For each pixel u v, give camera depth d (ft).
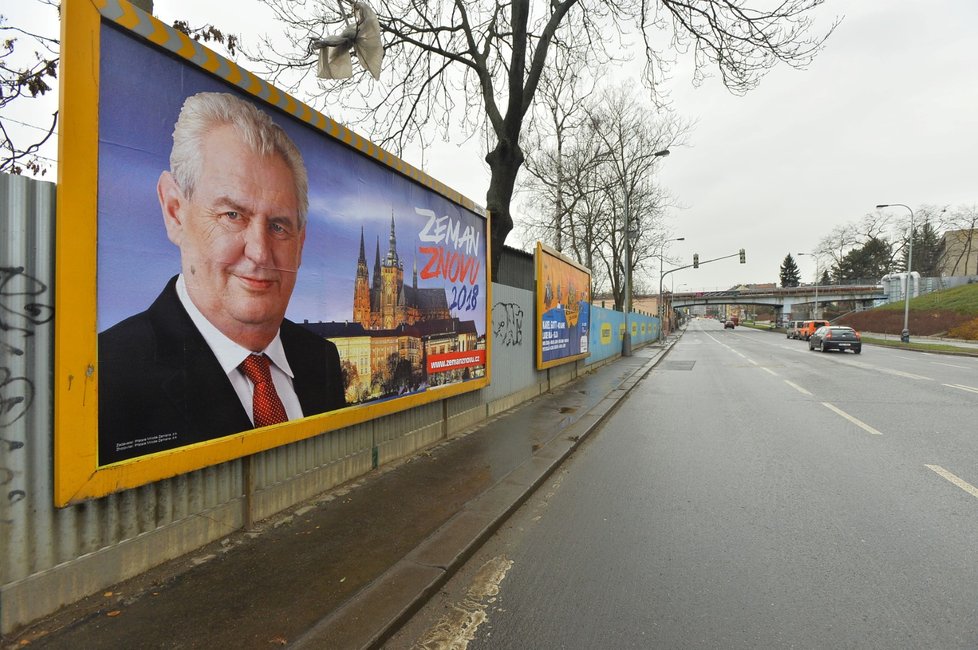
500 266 34.06
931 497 16.25
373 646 8.53
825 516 14.73
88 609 9.00
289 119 13.37
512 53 31.94
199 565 10.82
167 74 10.19
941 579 11.05
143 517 10.19
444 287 22.48
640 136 102.83
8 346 8.12
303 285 14.03
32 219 8.41
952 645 8.74
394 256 18.53
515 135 32.60
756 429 26.91
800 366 65.00
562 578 11.27
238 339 11.94
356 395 16.46
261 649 8.16
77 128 8.61
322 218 14.70
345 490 15.89
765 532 13.64
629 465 20.27
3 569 8.09
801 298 280.92
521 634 9.20
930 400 36.06
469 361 25.04
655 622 9.52
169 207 10.34
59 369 8.45
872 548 12.59
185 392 10.69
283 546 11.88
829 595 10.41
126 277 9.53
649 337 130.72
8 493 8.12
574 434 24.43
